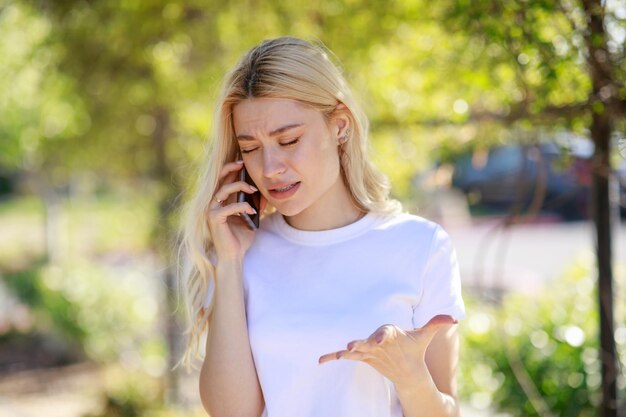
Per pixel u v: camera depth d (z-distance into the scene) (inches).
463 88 166.1
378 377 88.2
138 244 711.1
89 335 430.6
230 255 92.7
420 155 205.3
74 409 340.2
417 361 80.9
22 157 554.3
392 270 90.0
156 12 244.7
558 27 129.6
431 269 90.4
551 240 667.4
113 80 300.5
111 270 592.4
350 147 93.0
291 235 94.4
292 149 87.5
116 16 257.8
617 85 128.8
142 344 416.5
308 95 87.0
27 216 1160.2
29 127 441.1
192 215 95.4
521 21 130.0
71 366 424.5
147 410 308.8
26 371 415.5
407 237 91.3
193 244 95.0
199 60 259.6
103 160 393.4
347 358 78.2
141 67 293.7
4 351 450.3
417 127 193.3
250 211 92.1
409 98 190.2
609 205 142.0
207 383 91.1
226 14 221.5
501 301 246.8
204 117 242.8
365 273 90.2
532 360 202.4
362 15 185.3
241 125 88.4
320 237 92.7
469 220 648.4
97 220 844.6
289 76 86.6
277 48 88.4
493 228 158.4
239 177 96.1
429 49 173.9
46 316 465.7
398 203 95.7
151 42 262.4
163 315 337.4
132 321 442.9
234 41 223.3
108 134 352.2
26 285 526.3
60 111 403.9
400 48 189.6
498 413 207.0
